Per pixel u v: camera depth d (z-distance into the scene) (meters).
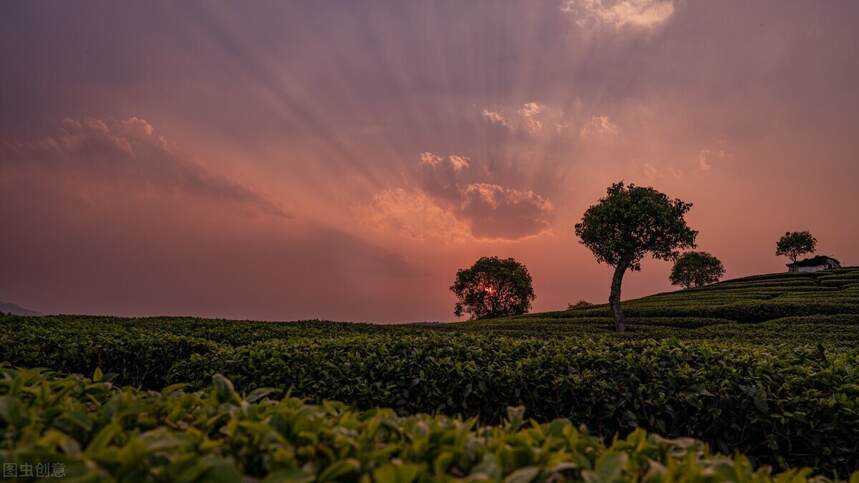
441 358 7.71
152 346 9.62
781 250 85.44
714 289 55.28
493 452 2.40
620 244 29.94
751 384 6.12
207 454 2.26
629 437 2.75
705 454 2.75
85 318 19.45
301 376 7.58
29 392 3.01
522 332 24.08
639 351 7.45
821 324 25.05
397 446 2.31
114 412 2.65
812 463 5.61
